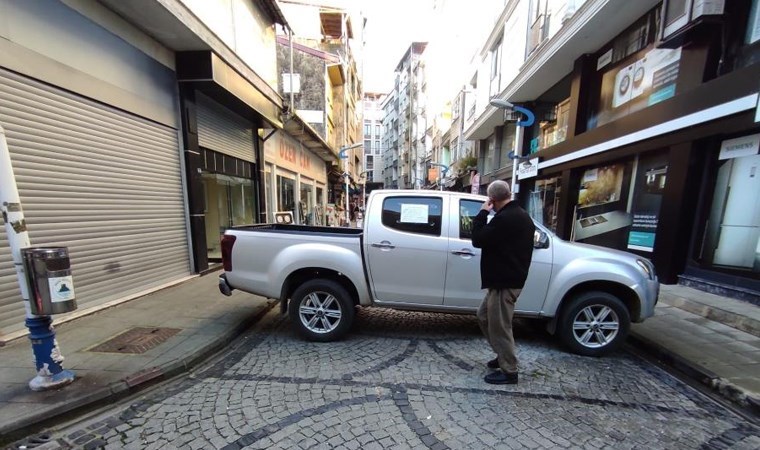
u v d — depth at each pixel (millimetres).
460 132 23750
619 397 3121
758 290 5215
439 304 4156
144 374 3152
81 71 4727
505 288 3154
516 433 2566
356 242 4195
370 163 75812
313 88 20500
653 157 7328
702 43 5980
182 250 7059
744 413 2939
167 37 6152
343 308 4188
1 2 3738
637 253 7676
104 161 5168
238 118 9664
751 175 5395
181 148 6980
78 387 2896
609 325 3898
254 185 10883
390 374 3436
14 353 3480
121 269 5508
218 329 4316
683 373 3625
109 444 2395
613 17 7875
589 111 9828
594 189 9398
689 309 5336
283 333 4574
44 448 2346
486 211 3266
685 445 2502
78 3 4656
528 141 14109
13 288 3893
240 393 3064
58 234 4453
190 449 2342
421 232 4113
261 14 10125
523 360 3811
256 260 4262
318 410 2809
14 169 3914
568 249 4027
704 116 5570
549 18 10586
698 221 6164
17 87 3928
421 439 2473
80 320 4578
